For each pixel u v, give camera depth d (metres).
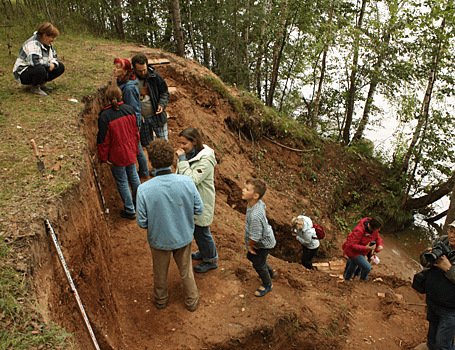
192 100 9.38
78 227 3.06
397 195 13.63
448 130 12.41
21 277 2.11
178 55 11.64
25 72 5.14
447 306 3.92
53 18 11.88
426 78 13.20
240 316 3.91
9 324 1.87
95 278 3.20
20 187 3.00
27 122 4.43
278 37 13.71
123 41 12.19
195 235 4.24
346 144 15.66
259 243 3.99
